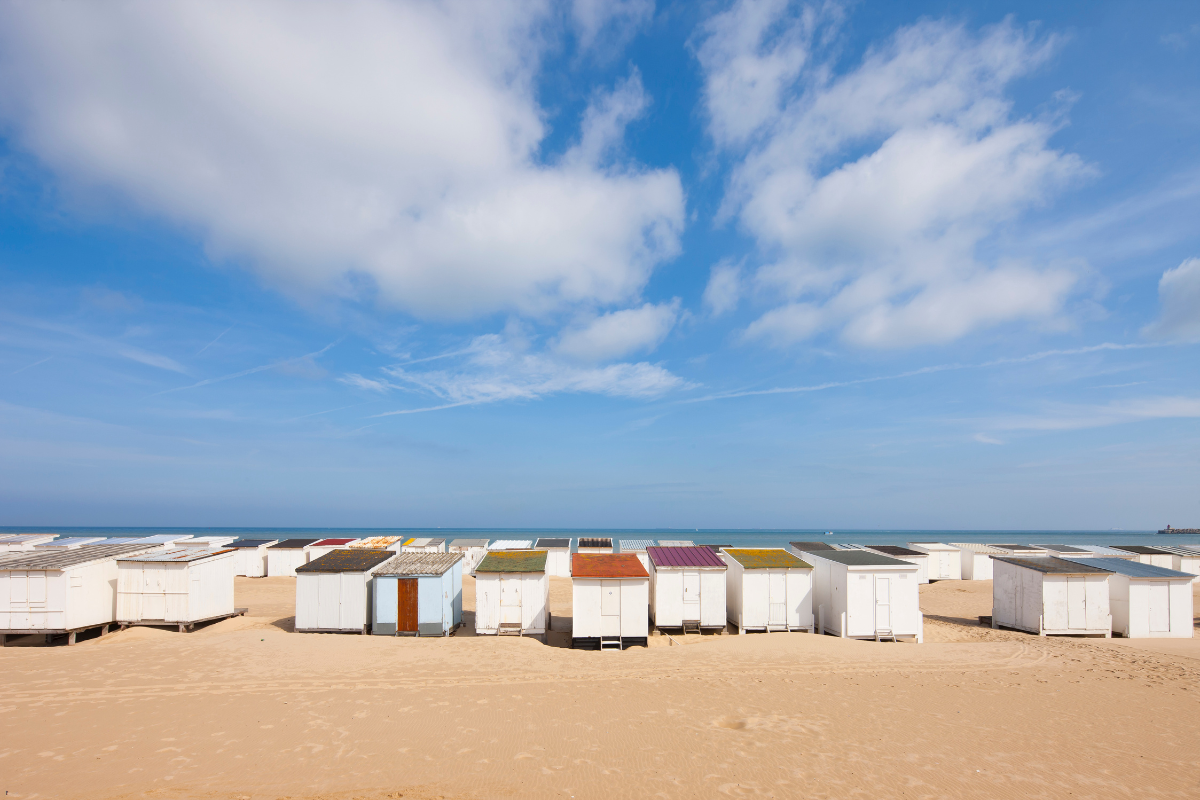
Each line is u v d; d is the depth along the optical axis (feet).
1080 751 44.29
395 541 174.29
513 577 85.46
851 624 84.79
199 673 62.49
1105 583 91.09
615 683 61.11
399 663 67.67
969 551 175.22
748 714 51.98
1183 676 65.62
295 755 42.68
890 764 41.70
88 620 82.48
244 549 167.22
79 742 44.57
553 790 37.47
